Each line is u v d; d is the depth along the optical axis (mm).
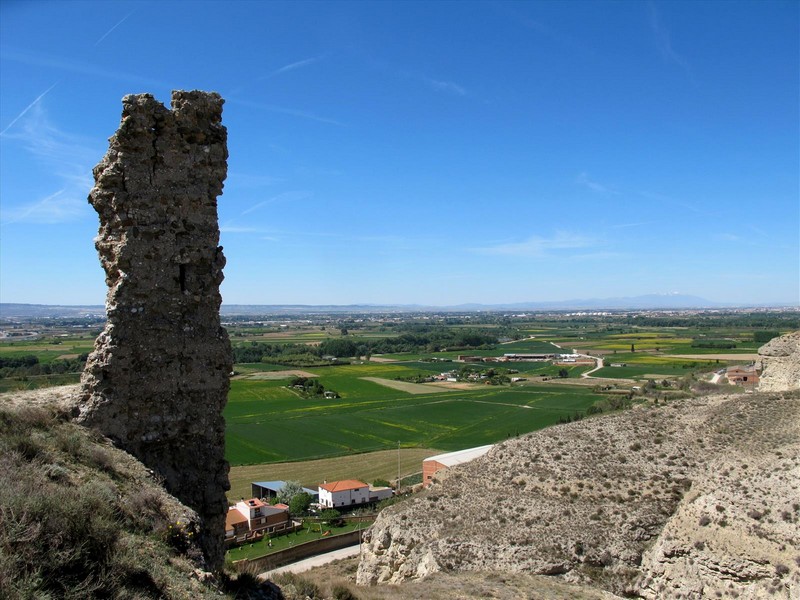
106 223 15188
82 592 9133
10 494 10023
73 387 16266
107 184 14984
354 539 48875
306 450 82188
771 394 37312
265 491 64312
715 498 25781
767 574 22156
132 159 15141
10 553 8930
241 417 101938
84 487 11797
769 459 27594
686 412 37906
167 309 15523
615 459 33531
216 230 16578
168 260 15578
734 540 23672
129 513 12219
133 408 14789
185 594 10922
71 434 13719
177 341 15586
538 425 88938
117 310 14672
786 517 23203
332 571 37125
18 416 13500
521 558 27422
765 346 42312
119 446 14477
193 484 15562
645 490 30359
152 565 11125
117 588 9844
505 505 31391
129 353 14766
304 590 16641
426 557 28734
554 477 32969
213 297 16438
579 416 83312
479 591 22672
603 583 26047
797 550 21984
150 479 13953
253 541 50469
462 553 28422
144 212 15234
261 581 15094
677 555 25000
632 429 36656
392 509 33469
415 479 67125
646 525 28000
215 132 16594
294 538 51031
